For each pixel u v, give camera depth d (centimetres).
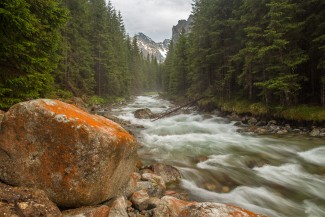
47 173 418
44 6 988
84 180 421
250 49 1923
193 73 3594
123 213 456
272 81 1709
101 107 3291
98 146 427
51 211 364
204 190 784
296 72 1888
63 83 2736
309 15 1719
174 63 5525
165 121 2334
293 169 998
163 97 6072
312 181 878
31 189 396
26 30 812
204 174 911
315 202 729
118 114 2673
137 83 8656
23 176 420
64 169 416
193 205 480
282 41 1611
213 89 3052
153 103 4612
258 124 1995
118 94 5112
